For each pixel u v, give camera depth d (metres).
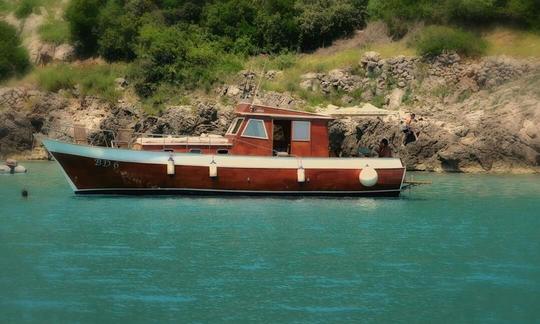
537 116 139.38
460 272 68.19
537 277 66.81
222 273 66.81
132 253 72.88
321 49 176.75
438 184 122.25
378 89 159.50
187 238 78.88
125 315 56.84
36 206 96.00
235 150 101.94
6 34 187.25
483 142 139.38
